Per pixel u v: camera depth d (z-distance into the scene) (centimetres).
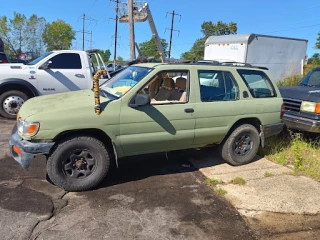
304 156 564
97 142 392
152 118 414
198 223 340
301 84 753
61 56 801
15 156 388
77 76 805
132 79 440
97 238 301
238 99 491
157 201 383
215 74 475
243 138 515
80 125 374
